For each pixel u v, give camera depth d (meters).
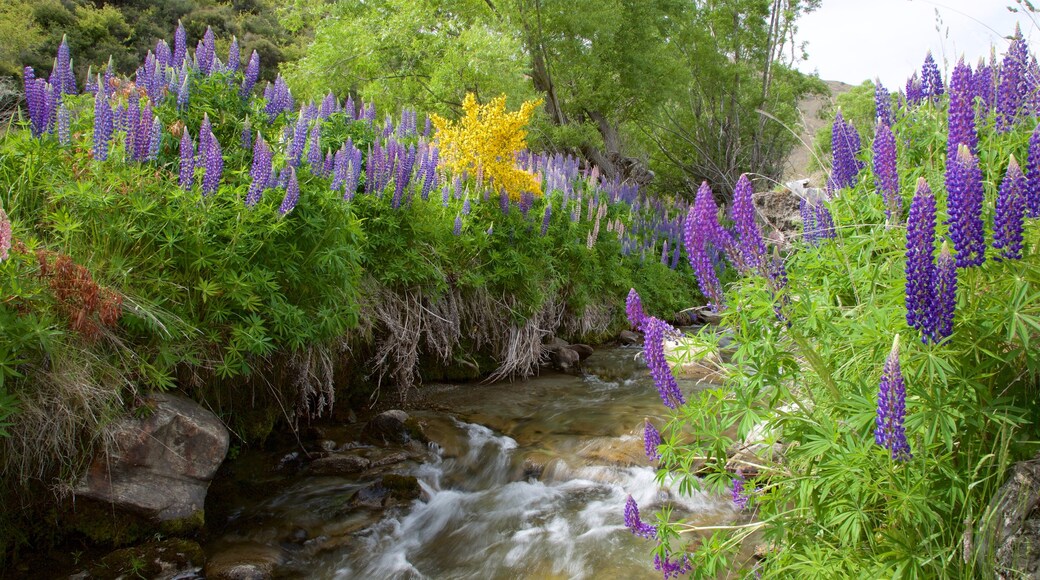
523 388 7.13
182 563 3.61
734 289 2.88
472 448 5.37
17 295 3.10
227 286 4.08
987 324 2.11
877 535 2.35
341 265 4.61
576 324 9.26
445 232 6.86
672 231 14.89
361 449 5.27
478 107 8.47
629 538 3.98
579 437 5.50
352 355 5.88
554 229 8.90
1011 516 1.99
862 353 2.41
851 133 3.31
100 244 3.79
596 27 19.30
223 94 5.21
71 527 3.57
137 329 3.75
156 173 4.16
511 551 4.01
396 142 6.27
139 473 3.70
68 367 3.38
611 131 22.66
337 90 16.45
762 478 2.73
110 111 4.06
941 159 2.95
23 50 21.12
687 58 26.45
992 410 2.05
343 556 4.01
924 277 1.98
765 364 2.43
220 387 4.57
